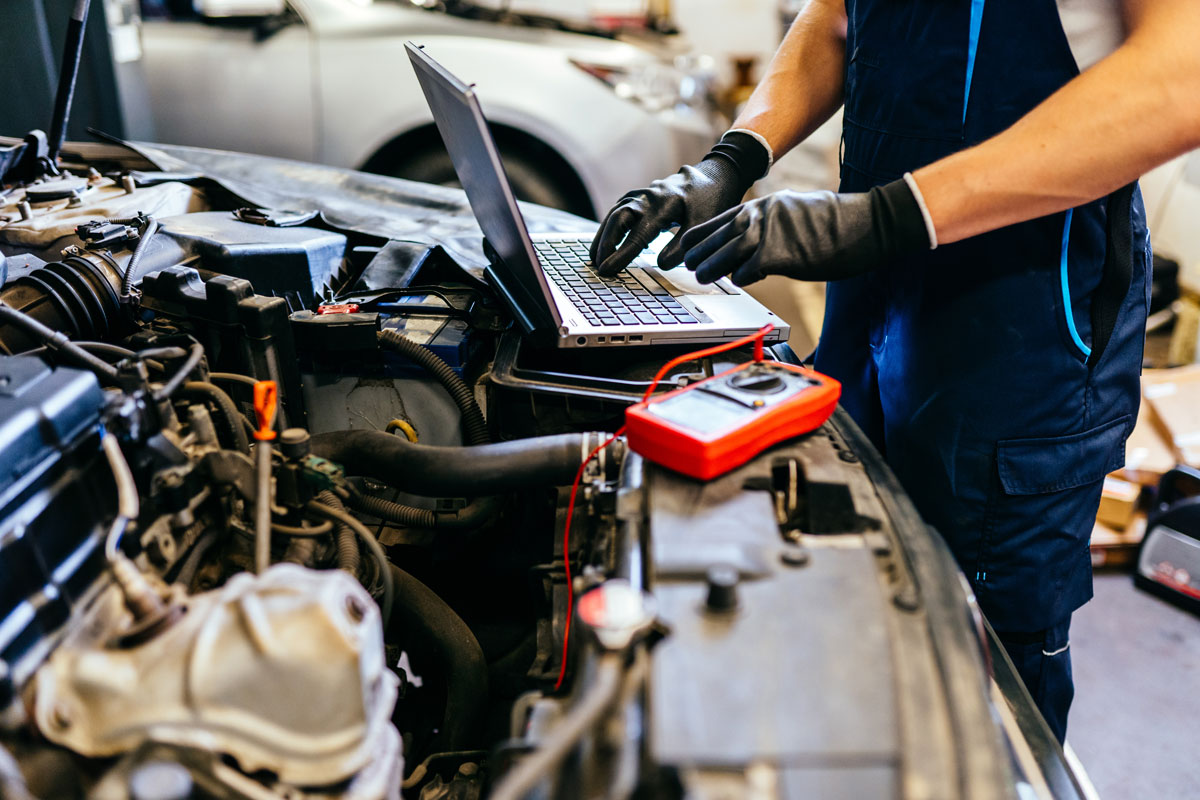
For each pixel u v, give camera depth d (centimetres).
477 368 111
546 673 80
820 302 283
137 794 46
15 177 131
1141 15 77
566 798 50
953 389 99
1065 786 71
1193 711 155
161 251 108
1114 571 191
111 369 77
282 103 267
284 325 96
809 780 46
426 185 159
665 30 354
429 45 266
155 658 53
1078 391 97
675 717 48
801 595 57
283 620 53
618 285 111
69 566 61
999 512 101
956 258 96
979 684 54
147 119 260
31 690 56
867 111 102
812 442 77
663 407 73
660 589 58
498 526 105
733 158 117
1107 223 92
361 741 54
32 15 196
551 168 280
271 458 79
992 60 90
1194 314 246
